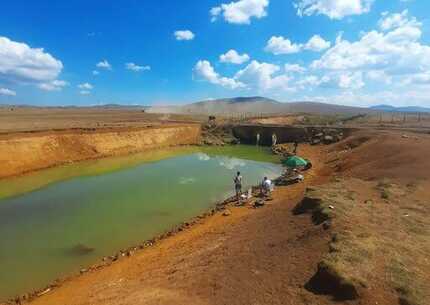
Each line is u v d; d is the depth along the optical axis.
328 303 12.27
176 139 76.81
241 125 84.50
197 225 26.14
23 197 34.31
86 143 57.56
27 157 46.84
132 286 16.62
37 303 16.88
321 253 15.18
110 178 42.53
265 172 46.81
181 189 37.44
